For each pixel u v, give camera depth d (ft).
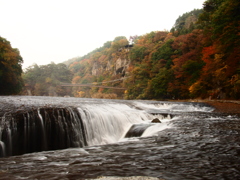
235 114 65.16
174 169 18.28
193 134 34.63
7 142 32.55
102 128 45.19
